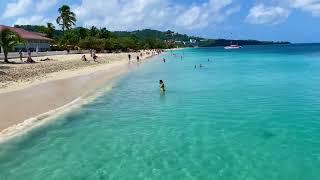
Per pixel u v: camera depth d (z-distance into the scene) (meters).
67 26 130.62
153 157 15.64
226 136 18.50
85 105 26.62
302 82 39.78
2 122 20.95
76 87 35.25
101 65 68.19
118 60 89.44
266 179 13.29
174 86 37.59
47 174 14.07
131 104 27.31
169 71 57.09
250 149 16.44
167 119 22.39
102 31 160.88
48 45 104.56
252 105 26.36
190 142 17.59
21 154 16.19
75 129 20.14
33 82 37.59
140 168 14.47
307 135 18.47
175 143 17.50
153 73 53.38
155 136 18.73
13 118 21.86
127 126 20.83
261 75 48.72
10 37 53.50
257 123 21.03
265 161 14.96
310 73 50.47
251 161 14.98
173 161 15.14
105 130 19.98
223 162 14.93
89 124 21.25
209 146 16.95
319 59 86.62
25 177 13.84
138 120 22.25
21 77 40.09
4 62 53.81
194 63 80.31
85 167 14.68
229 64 75.12
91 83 38.97
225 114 23.52
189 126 20.61
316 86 36.19
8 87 33.44
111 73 51.94
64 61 63.94
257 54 131.38
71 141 18.00
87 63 67.19
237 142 17.47
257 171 13.99
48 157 15.84
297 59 88.88
